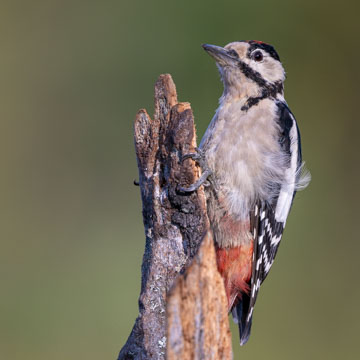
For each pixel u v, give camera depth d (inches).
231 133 297.6
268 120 302.8
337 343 469.7
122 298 490.0
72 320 475.5
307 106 568.4
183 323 184.5
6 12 591.8
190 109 240.8
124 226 523.8
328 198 551.2
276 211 314.0
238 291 312.5
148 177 244.4
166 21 553.0
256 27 552.1
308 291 496.4
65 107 573.6
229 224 299.3
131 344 231.5
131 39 561.0
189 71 539.2
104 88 566.3
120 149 552.1
